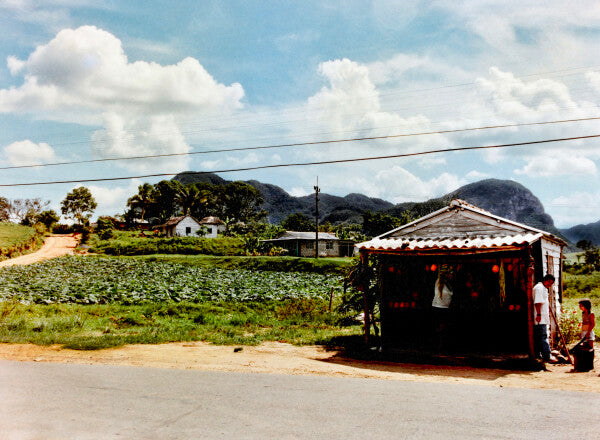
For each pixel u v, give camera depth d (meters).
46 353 12.44
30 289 28.45
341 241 70.38
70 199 124.44
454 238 13.13
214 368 10.48
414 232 14.23
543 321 11.41
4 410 6.69
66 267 45.19
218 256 59.94
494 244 11.52
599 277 46.69
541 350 11.46
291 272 47.03
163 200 125.50
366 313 13.58
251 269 49.75
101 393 7.80
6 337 14.43
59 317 18.16
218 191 160.12
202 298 27.55
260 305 24.86
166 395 7.70
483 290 13.16
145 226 111.25
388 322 14.38
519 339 12.60
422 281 14.01
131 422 6.14
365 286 13.67
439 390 8.22
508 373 10.18
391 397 7.61
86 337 14.70
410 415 6.49
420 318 14.01
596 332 16.39
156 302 25.89
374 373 10.11
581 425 6.01
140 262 52.56
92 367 10.46
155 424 6.05
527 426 5.96
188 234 88.69
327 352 13.16
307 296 29.39
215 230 92.94
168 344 14.27
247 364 11.05
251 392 7.96
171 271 43.22
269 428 5.89
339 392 8.00
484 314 13.06
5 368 10.22
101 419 6.27
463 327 13.29
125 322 18.39
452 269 13.27
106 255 63.16
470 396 7.71
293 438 5.50
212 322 18.94
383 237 14.41
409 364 11.41
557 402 7.28
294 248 68.31
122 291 28.17
